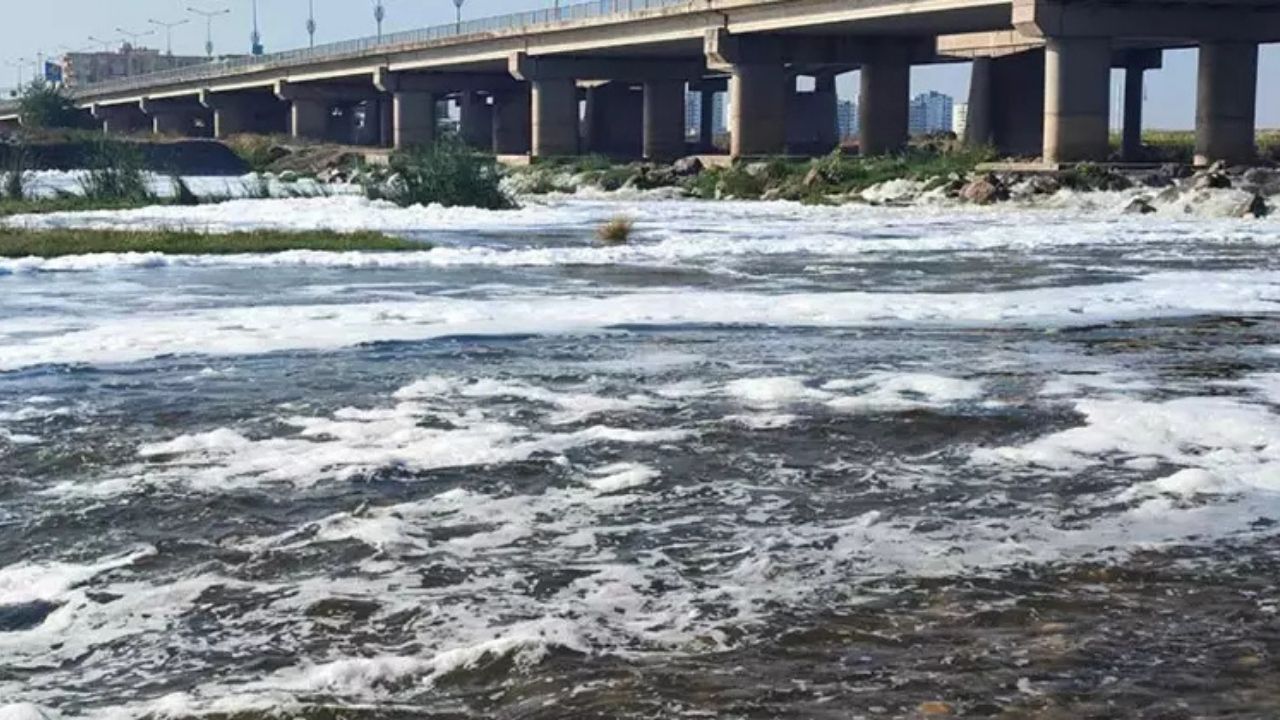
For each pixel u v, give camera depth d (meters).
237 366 18.58
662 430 14.37
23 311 25.00
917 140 126.75
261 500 11.60
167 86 180.50
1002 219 59.09
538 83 115.62
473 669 7.95
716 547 10.28
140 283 30.23
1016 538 10.45
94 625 8.75
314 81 151.88
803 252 39.84
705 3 94.12
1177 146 120.31
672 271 33.69
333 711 7.36
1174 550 10.11
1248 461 12.82
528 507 11.40
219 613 8.94
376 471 12.55
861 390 16.69
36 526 10.89
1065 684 7.61
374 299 27.20
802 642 8.31
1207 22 79.19
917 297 27.31
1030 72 110.06
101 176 72.56
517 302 26.47
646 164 101.31
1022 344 20.80
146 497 11.72
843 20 84.69
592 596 9.19
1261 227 51.44
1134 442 13.69
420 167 67.69
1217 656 8.02
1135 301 26.59
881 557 9.99
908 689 7.56
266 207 64.62
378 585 9.45
